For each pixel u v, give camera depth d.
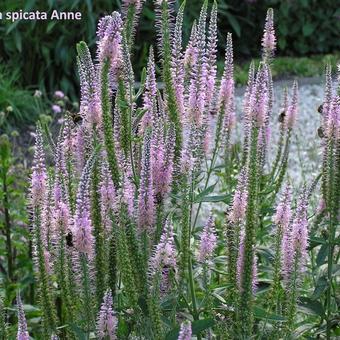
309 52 15.83
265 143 4.86
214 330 3.93
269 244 5.13
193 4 12.54
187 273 3.91
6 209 5.59
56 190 3.65
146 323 3.56
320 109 4.57
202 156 4.17
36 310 4.75
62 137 3.99
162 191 3.66
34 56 12.38
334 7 15.48
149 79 4.05
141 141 4.00
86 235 3.37
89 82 3.76
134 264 3.58
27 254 5.80
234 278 3.77
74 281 3.68
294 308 3.70
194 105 3.95
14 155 10.23
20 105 11.38
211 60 4.09
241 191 3.68
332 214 4.04
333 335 4.36
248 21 14.76
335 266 4.23
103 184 3.54
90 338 3.70
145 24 12.55
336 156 4.02
